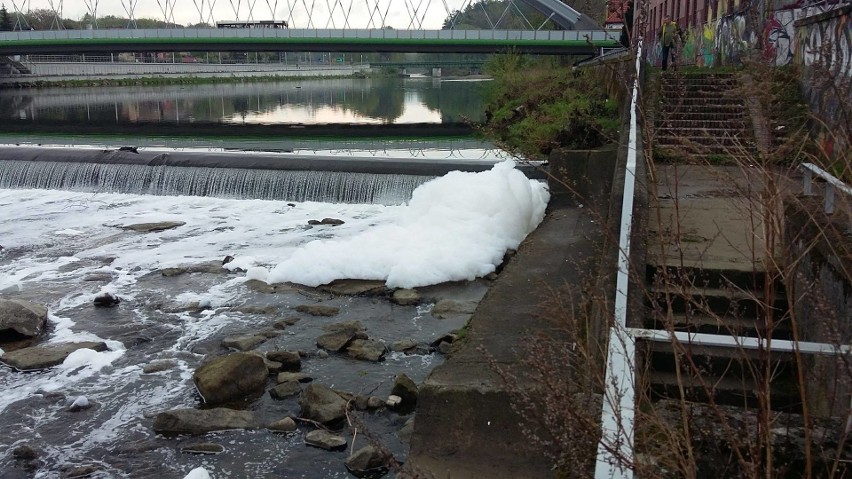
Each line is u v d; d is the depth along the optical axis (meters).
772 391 5.91
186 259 15.66
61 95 79.12
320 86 110.94
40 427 8.72
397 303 12.27
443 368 7.10
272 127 43.34
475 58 111.31
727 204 10.58
